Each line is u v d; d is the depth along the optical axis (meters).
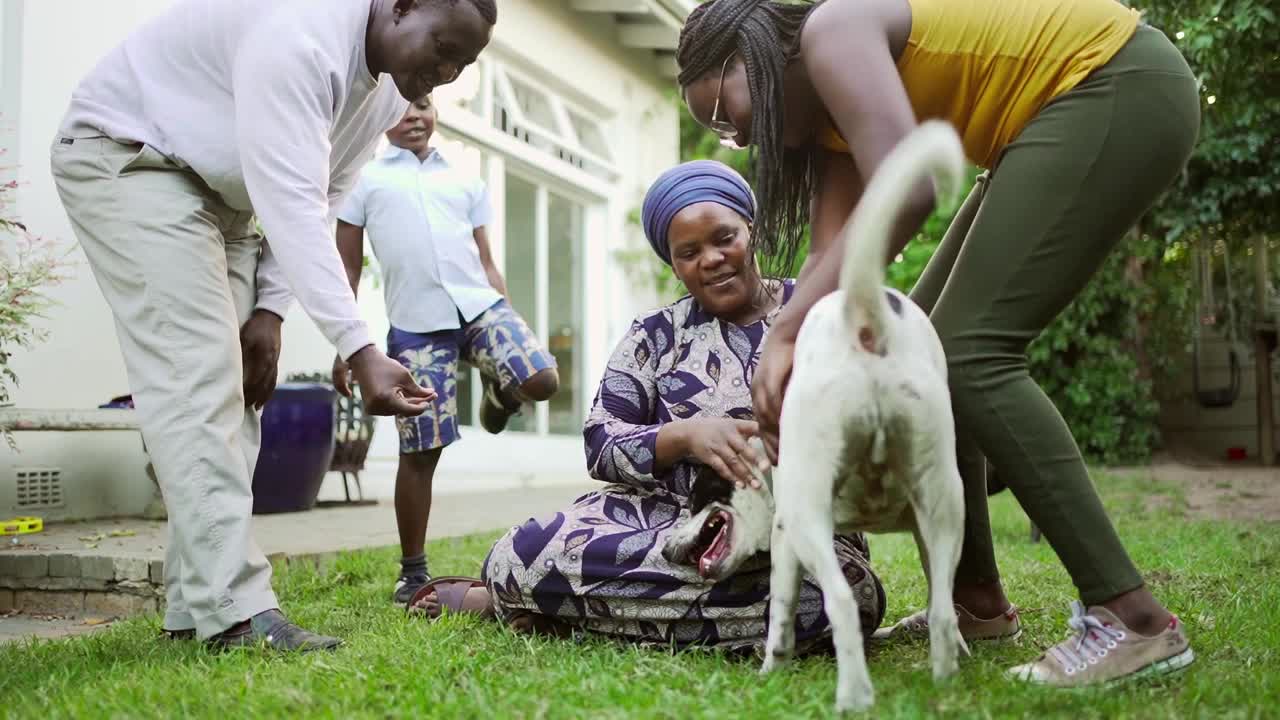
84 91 2.85
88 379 5.24
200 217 2.80
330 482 6.86
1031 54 2.22
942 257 2.75
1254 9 5.42
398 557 4.27
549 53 8.89
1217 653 2.43
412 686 2.18
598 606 2.60
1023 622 2.92
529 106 8.96
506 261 8.63
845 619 1.93
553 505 6.55
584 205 9.89
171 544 2.86
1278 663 2.34
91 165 2.78
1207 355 12.33
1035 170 2.23
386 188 3.87
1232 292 12.01
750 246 2.61
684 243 2.59
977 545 2.68
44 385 5.06
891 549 4.68
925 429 1.98
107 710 2.08
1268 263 11.86
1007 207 2.24
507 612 2.78
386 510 5.95
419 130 3.99
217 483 2.72
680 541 2.47
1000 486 3.51
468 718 1.97
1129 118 2.20
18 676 2.43
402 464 3.63
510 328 3.85
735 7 2.28
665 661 2.33
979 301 2.25
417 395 2.70
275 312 3.10
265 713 2.04
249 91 2.66
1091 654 2.21
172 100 2.78
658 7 9.06
